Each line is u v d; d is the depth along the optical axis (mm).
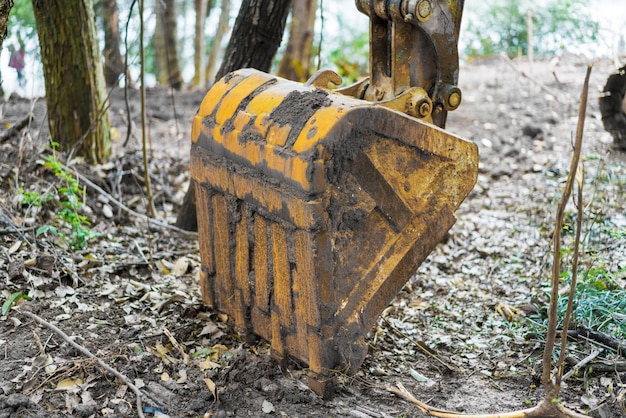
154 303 4660
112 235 5652
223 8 11250
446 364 4160
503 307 4785
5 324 4273
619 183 6570
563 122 8438
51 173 6008
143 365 3980
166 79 11383
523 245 5832
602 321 4484
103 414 3588
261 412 3666
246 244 3979
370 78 4180
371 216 3664
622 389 3854
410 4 3855
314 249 3510
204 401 3725
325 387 3713
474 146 3834
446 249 5820
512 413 3500
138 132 8102
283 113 3689
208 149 4086
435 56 4070
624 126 7406
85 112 6430
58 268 4832
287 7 5504
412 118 3648
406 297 5027
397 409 3740
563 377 3910
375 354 4258
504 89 9727
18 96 8758
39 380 3793
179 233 5879
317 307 3586
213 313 4535
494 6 12242
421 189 3762
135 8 11172
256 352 4125
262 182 3721
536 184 7066
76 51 6320
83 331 4273
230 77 4188
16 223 5246
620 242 5480
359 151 3539
